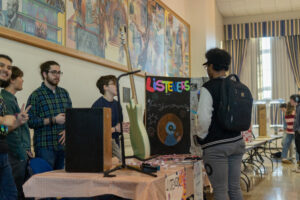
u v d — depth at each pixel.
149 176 1.89
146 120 2.80
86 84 4.30
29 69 3.31
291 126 8.23
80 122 2.04
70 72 3.98
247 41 12.37
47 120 2.86
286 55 11.96
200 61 8.90
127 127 2.46
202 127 2.35
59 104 3.11
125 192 1.79
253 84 12.21
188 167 2.39
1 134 2.25
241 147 2.41
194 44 8.99
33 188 1.94
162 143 2.80
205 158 2.40
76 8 4.09
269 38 12.18
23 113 2.25
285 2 10.93
